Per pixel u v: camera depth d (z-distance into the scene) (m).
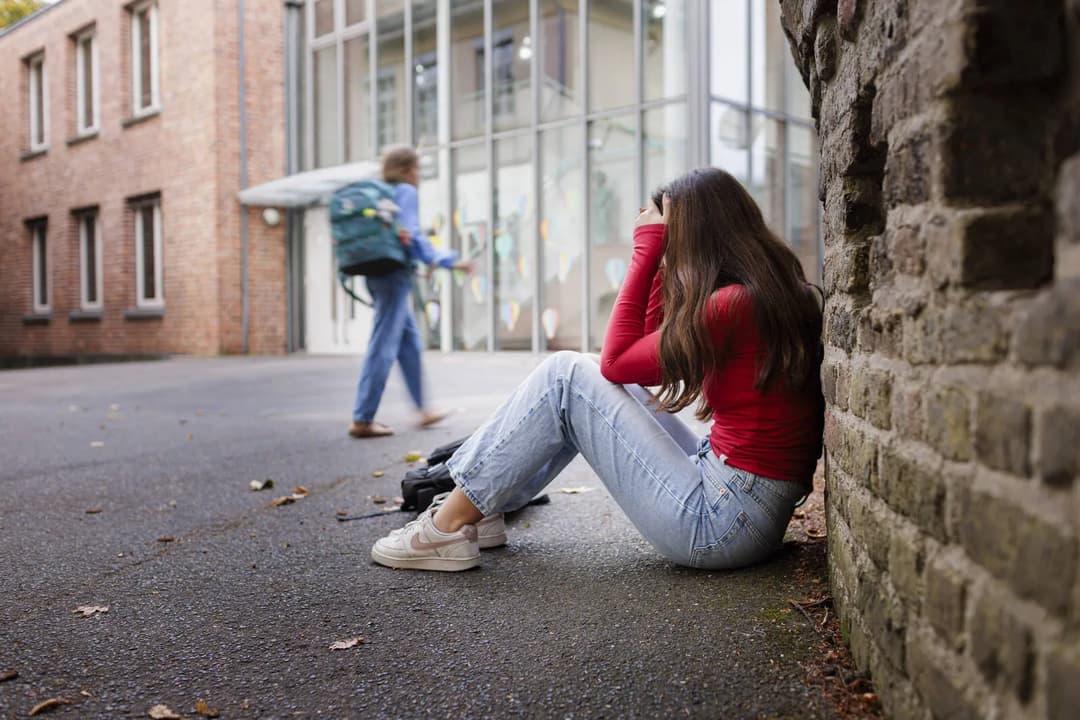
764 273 2.40
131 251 16.94
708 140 10.66
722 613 2.36
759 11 11.48
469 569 2.86
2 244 20.66
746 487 2.53
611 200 11.59
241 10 15.00
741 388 2.49
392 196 5.55
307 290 15.70
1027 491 1.09
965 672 1.27
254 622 2.45
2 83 20.31
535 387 2.75
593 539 3.17
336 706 1.92
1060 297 1.01
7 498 4.21
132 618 2.51
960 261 1.26
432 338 13.66
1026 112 1.23
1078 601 0.97
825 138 2.18
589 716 1.83
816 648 2.09
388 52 14.38
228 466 4.95
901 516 1.55
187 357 15.12
